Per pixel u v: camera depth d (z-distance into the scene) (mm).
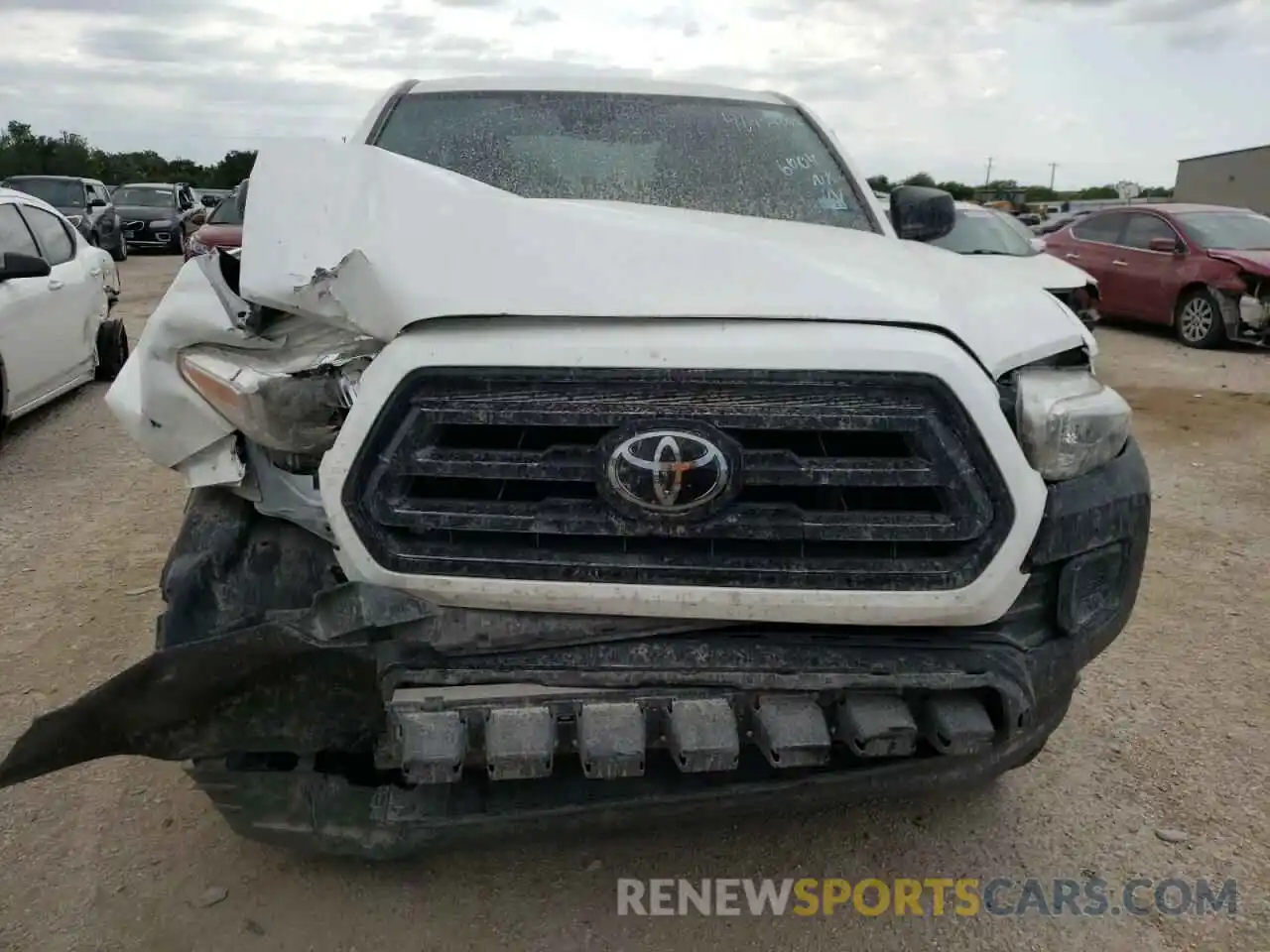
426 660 2139
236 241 11531
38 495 5855
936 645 2201
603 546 2141
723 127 3697
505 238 2242
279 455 2311
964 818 3037
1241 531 5613
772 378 2053
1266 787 3203
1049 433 2244
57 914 2588
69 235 8391
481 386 2082
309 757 2328
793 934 2572
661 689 2125
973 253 9805
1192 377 10305
